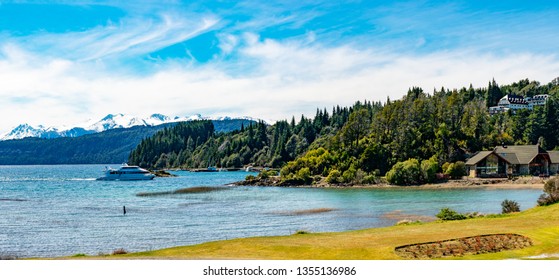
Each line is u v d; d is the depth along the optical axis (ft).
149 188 415.64
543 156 418.92
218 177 642.22
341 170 435.12
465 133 477.77
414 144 451.12
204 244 104.42
